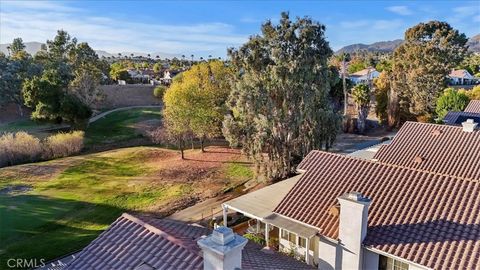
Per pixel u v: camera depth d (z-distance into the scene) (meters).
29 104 55.31
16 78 65.25
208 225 26.27
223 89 46.28
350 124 60.53
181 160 44.28
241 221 26.98
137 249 11.21
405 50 63.62
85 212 29.39
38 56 80.31
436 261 12.73
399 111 61.78
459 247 13.00
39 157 45.62
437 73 59.69
